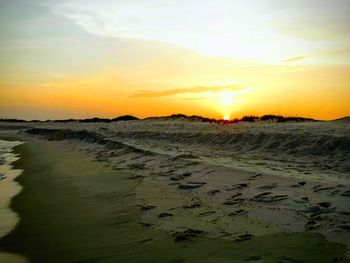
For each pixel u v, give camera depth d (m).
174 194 11.80
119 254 7.56
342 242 6.89
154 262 6.98
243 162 15.71
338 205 8.73
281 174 12.25
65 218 10.41
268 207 9.34
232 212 9.38
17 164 23.31
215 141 24.80
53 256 7.82
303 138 20.19
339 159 16.34
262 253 6.79
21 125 86.25
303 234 7.48
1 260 7.78
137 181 14.36
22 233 9.38
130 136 33.53
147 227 9.02
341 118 34.25
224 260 6.68
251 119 42.44
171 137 29.39
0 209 11.80
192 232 8.30
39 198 13.09
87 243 8.36
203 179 13.01
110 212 10.61
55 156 26.27
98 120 82.75
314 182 10.72
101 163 20.28
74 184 15.13
